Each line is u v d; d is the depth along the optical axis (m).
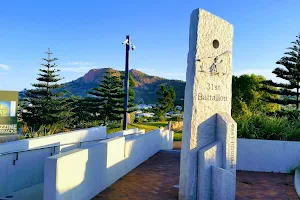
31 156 6.89
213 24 6.14
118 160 7.45
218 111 6.32
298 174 7.43
